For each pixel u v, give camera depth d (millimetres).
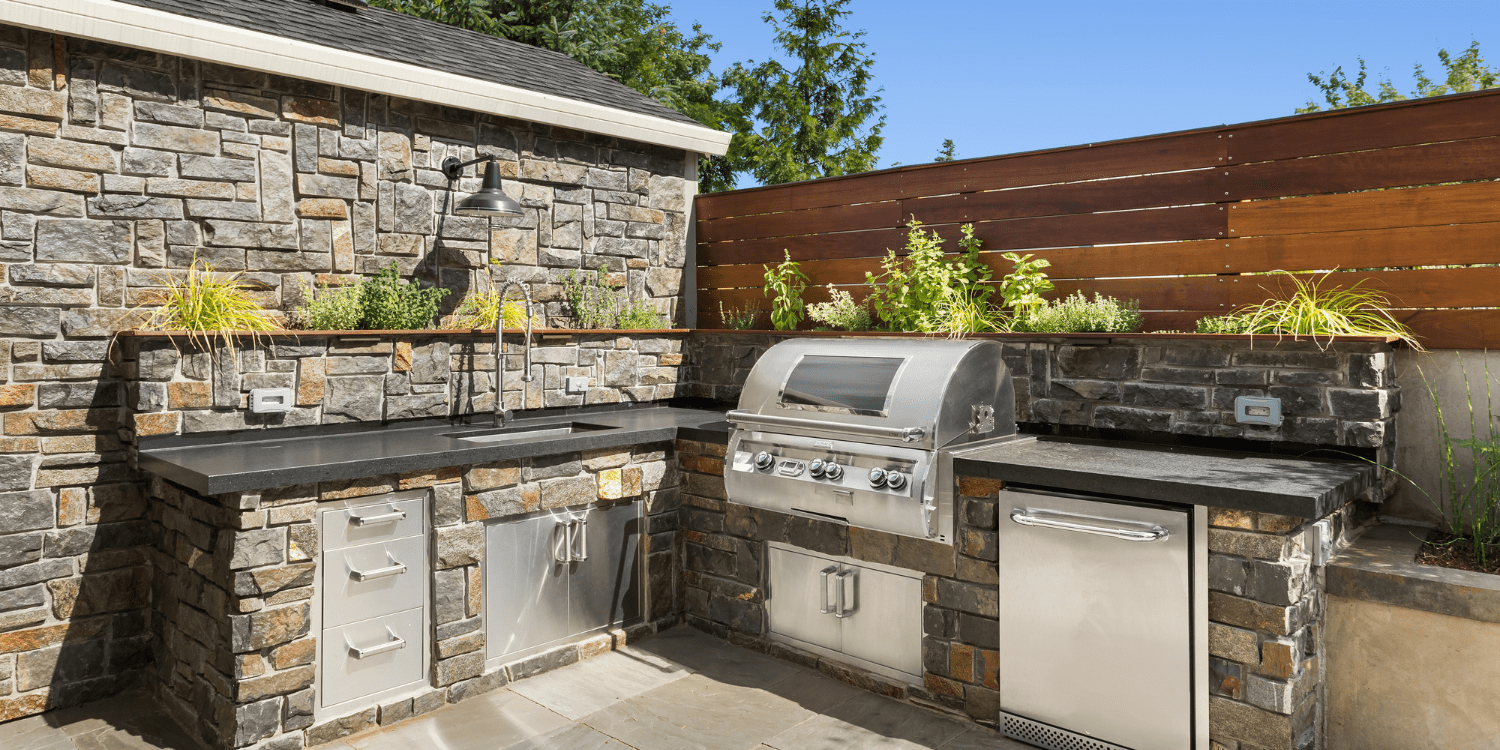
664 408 5195
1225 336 3225
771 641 3967
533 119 4637
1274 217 3516
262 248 3797
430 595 3393
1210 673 2605
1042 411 3783
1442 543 2961
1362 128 3289
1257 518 2492
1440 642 2541
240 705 2854
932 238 4617
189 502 3172
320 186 3961
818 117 17656
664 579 4285
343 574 3117
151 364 3242
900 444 3129
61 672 3359
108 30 3260
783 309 5180
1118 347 3555
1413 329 3203
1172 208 3793
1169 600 2633
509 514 3592
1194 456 3154
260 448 3328
